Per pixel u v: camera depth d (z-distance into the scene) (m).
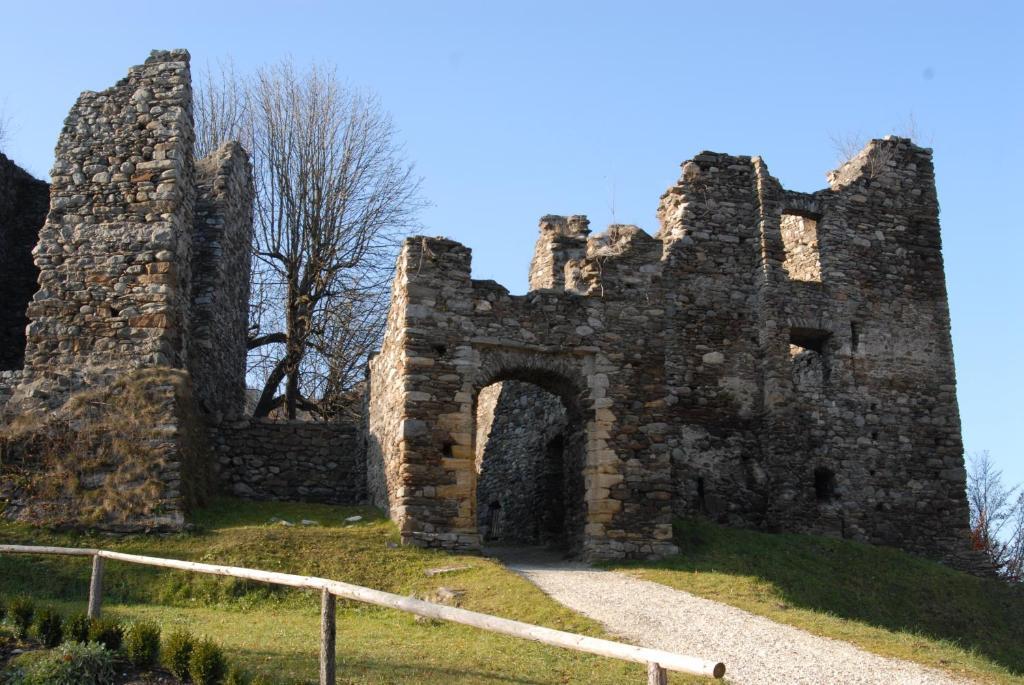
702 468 23.28
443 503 17.33
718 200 25.02
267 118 28.42
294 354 26.72
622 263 19.47
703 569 17.34
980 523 36.03
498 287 18.62
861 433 24.41
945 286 26.11
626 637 12.11
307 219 27.78
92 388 17.89
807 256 25.86
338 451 21.41
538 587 14.87
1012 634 19.67
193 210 20.66
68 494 16.81
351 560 15.99
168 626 12.01
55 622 10.23
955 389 25.52
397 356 18.42
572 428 19.39
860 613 18.20
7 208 22.50
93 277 18.72
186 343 19.73
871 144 26.42
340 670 10.05
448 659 10.69
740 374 24.11
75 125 19.59
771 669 10.97
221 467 20.38
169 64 19.97
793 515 23.23
